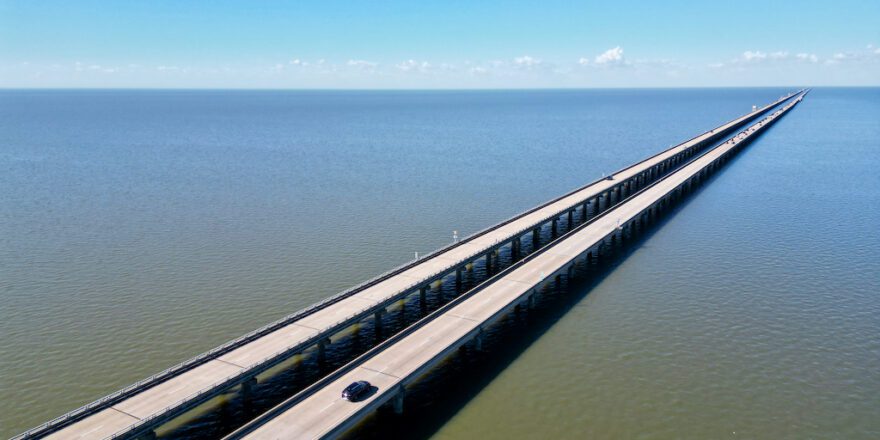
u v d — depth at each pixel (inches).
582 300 2839.6
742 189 5354.3
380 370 1984.5
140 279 3034.0
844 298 2797.7
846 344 2349.9
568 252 3270.2
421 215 4421.8
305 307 2706.7
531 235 4077.3
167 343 2359.7
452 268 2979.8
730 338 2411.4
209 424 1862.7
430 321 2383.1
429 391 2047.2
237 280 3034.0
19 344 2337.6
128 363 2207.2
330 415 1737.2
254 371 1972.2
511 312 2726.4
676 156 6781.5
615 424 1843.0
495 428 1828.2
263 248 3565.5
